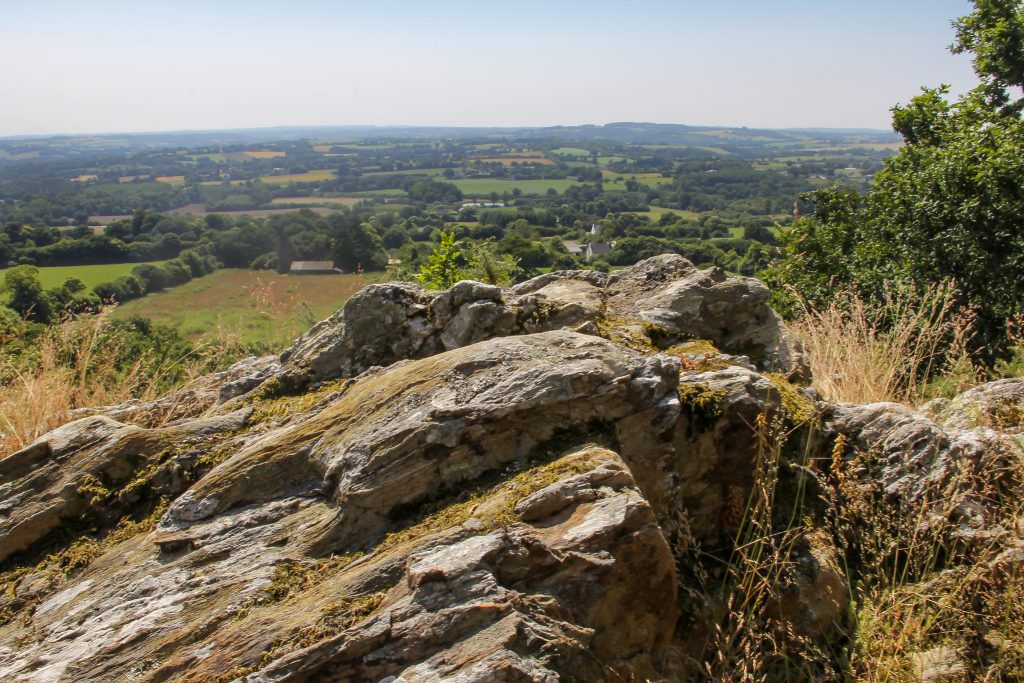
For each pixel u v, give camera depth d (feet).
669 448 12.11
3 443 17.44
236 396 17.22
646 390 12.10
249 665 8.91
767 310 19.33
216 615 9.84
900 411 13.93
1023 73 55.01
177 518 11.80
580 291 19.94
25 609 11.14
